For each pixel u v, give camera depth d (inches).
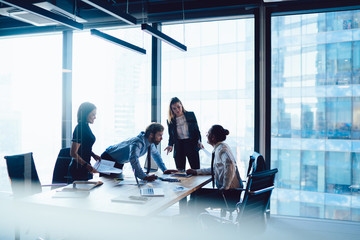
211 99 187.2
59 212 85.9
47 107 217.8
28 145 223.6
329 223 159.3
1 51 229.9
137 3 190.9
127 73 200.4
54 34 215.9
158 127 129.0
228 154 121.7
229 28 184.7
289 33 173.8
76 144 139.8
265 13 169.6
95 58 206.5
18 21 213.8
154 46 192.7
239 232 87.4
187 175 135.8
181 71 193.0
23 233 139.6
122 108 201.0
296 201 177.3
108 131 202.1
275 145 176.4
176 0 183.9
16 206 90.5
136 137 130.3
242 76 181.3
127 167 147.6
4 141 231.5
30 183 120.0
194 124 171.3
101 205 86.7
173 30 195.0
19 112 225.8
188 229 108.4
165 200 92.6
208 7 176.6
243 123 181.3
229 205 125.0
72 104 212.2
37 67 217.8
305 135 174.2
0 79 229.5
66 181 140.4
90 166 134.5
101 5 117.1
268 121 171.8
